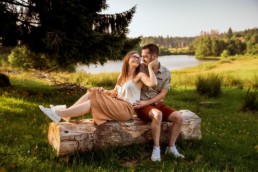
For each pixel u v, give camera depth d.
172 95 13.98
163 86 5.05
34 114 7.27
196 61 109.94
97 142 4.71
